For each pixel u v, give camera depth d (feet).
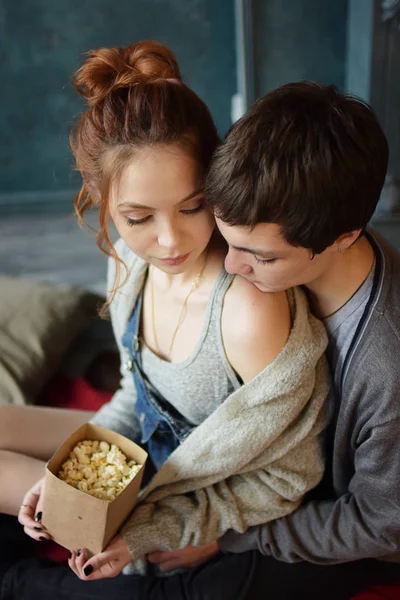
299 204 2.34
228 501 3.35
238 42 9.22
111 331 6.23
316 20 8.82
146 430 3.62
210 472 3.27
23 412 4.19
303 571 3.46
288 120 2.34
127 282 3.45
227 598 3.35
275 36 8.84
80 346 6.06
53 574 3.71
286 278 2.67
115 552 3.23
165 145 2.55
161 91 2.57
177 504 3.40
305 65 9.12
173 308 3.27
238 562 3.48
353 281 2.88
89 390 5.59
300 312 3.04
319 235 2.43
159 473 3.33
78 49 10.05
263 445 3.15
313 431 3.28
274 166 2.32
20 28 9.74
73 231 10.19
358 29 8.44
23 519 3.45
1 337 5.51
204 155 2.67
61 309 5.92
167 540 3.32
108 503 2.91
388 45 8.02
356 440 3.15
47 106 10.34
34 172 10.77
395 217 8.68
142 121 2.54
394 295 2.85
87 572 3.18
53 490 3.05
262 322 2.95
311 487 3.40
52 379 5.71
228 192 2.41
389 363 2.80
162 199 2.62
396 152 8.56
